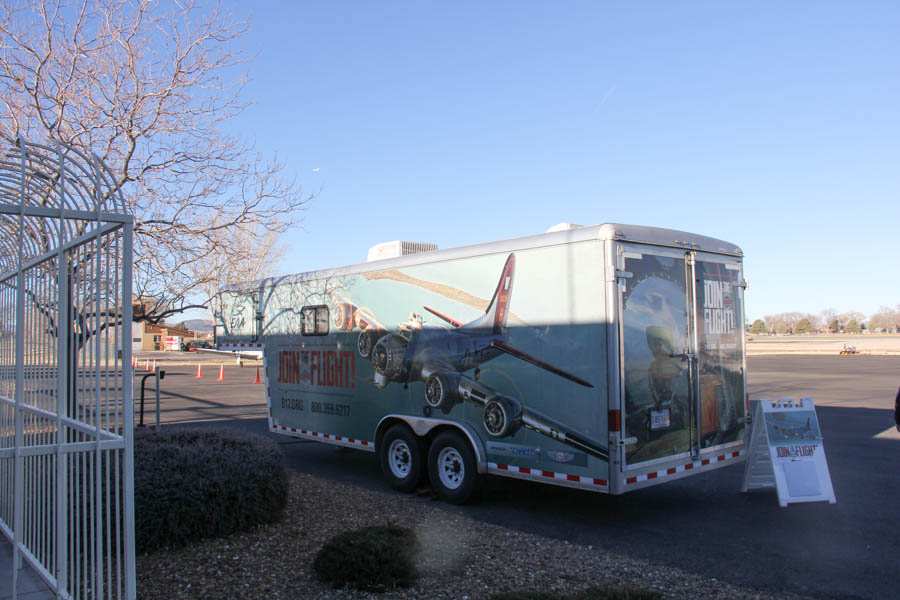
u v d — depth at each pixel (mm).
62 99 7184
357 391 8562
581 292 6145
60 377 3838
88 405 3977
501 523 6488
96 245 3648
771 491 7855
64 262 3844
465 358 7191
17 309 3906
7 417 5195
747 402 7379
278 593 4258
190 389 22484
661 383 6281
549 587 4473
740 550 5613
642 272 6199
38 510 4434
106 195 3777
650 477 6129
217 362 43375
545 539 5652
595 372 5988
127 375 3547
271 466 5785
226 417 14953
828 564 5234
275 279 10094
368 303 8445
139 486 4961
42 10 7227
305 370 9445
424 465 7691
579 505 7227
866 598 4520
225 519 5422
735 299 7266
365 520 6078
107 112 7461
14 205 3539
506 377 6758
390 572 4359
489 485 8188
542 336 6441
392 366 8062
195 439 6328
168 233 8039
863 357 47094
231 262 8711
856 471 8930
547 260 6453
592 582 4621
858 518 6641
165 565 4758
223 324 11109
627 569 4934
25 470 4699
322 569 4461
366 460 10039
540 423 6422
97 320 3590
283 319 9875
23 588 4199
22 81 7094
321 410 9141
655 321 6273
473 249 7195
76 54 7242
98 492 3621
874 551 5570
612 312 5898
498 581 4562
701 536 6039
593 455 5973
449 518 6328
